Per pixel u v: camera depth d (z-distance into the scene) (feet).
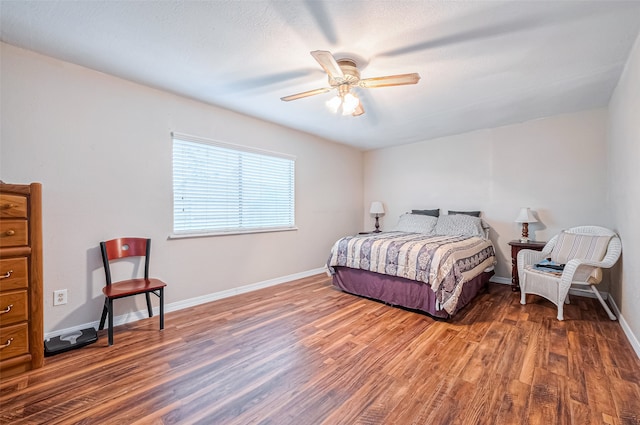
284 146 13.38
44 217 7.32
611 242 9.07
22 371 5.95
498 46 6.75
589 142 11.19
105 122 8.26
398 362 6.44
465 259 9.79
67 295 7.65
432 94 9.54
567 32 6.21
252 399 5.21
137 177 8.89
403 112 11.30
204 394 5.33
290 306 10.10
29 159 7.11
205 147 10.59
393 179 17.28
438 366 6.27
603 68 7.84
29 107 7.10
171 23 5.95
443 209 15.25
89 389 5.44
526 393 5.33
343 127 13.44
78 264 7.82
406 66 7.66
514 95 9.68
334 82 7.27
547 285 9.46
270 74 8.24
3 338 5.74
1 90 6.76
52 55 7.27
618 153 8.93
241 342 7.39
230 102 10.37
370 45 6.68
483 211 13.87
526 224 11.96
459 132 14.32
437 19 5.77
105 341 7.40
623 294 8.26
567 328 8.21
